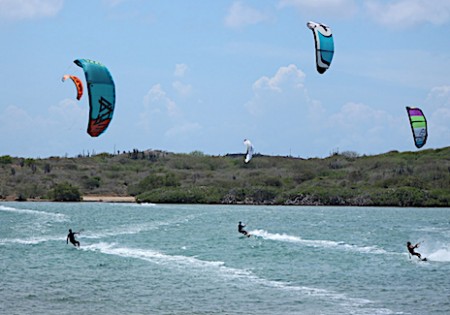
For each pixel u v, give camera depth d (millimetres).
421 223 105000
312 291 40000
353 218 117250
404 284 42781
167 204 174875
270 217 118688
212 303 36219
